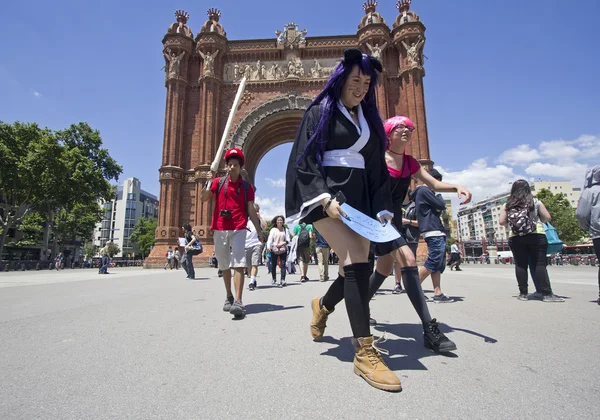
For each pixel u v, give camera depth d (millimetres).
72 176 36281
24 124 36875
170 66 30516
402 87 29844
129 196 131625
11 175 34312
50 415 1610
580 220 6066
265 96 30938
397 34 30500
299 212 2496
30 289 8016
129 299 5988
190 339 3059
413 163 3373
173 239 28219
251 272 8430
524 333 3281
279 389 1934
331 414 1626
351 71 2551
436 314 4355
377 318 4129
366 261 2355
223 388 1947
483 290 7332
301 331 3367
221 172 28797
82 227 55750
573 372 2197
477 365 2354
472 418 1577
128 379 2088
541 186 127312
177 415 1617
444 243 5555
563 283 9273
